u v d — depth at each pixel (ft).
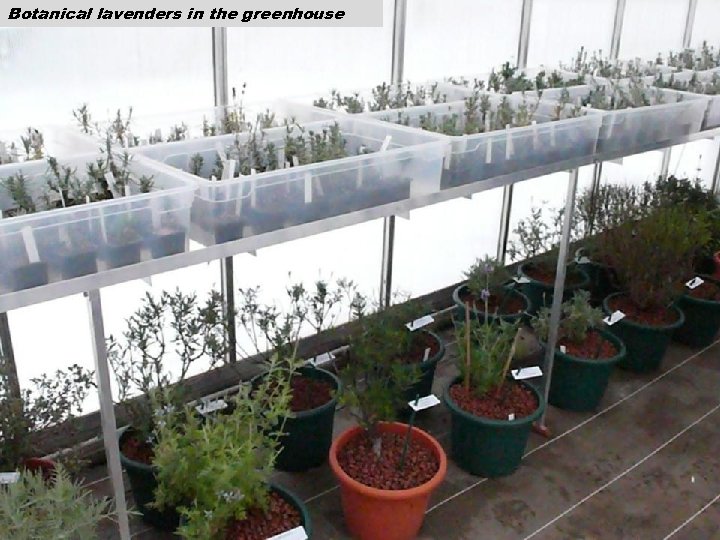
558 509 8.75
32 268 5.31
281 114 9.45
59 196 6.28
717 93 12.01
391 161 7.13
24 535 5.00
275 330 9.20
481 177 8.10
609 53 14.73
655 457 9.78
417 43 11.32
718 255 13.94
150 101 8.93
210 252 5.92
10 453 7.41
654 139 10.04
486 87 11.65
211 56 9.23
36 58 7.91
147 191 6.33
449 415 10.52
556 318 9.55
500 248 14.05
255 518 6.60
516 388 9.45
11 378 7.82
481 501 8.84
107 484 8.82
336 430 10.10
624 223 12.09
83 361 9.30
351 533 8.14
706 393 11.34
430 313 11.45
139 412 7.92
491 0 12.01
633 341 11.48
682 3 15.97
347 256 11.59
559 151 8.78
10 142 7.72
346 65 10.62
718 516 8.73
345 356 10.87
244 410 7.06
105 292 9.18
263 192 6.39
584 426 10.39
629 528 8.49
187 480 6.30
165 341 9.53
